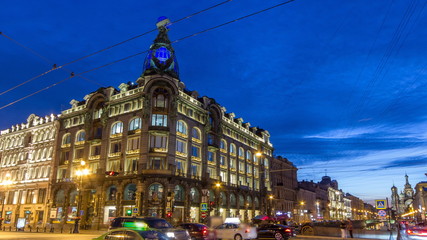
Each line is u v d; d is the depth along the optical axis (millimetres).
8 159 77125
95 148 60156
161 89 55344
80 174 50906
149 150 51750
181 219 52719
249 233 27594
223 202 65000
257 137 85875
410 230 26453
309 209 117625
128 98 57125
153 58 57875
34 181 68375
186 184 54469
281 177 96750
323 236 32281
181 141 56125
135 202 50188
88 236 32250
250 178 77875
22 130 76375
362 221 68500
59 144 66938
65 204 60156
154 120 53906
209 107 64562
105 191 54688
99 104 62562
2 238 27391
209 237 24766
